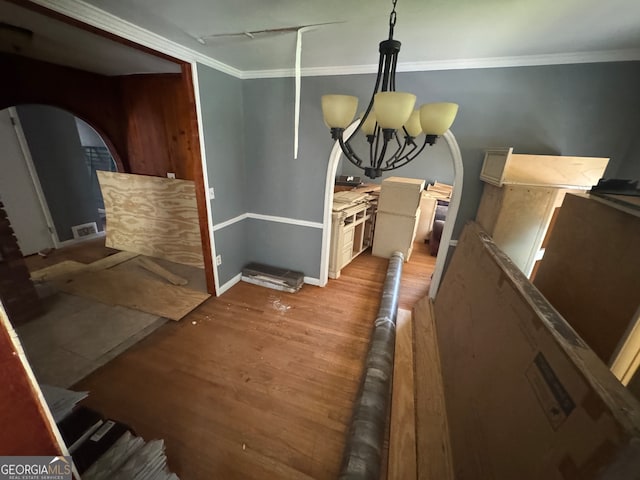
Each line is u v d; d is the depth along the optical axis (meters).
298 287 2.97
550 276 1.49
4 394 0.40
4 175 3.25
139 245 3.68
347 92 2.34
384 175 5.21
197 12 1.42
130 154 3.58
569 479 0.62
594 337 1.11
